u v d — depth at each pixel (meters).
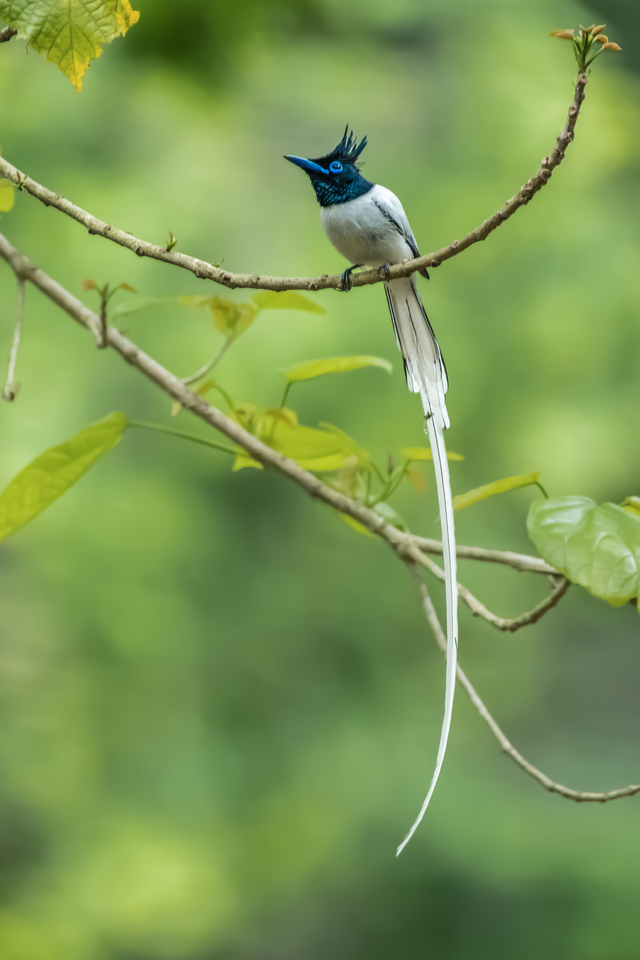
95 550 11.57
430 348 4.90
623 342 11.74
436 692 13.72
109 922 11.59
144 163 11.80
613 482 11.94
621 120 12.35
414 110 12.98
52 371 11.44
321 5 10.91
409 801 12.64
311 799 12.54
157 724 12.52
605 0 13.33
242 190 12.73
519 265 11.98
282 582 12.99
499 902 11.83
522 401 11.75
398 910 12.00
